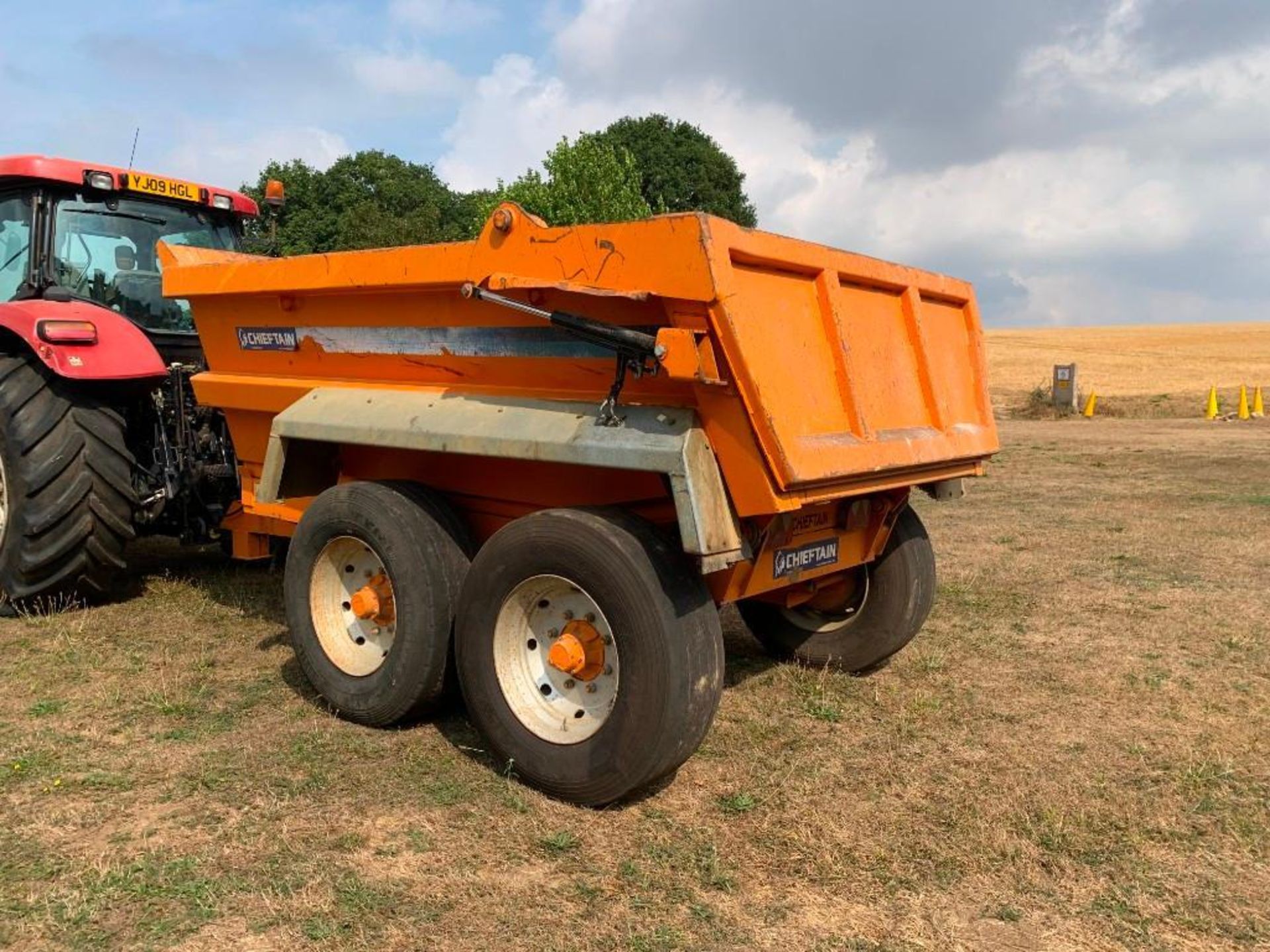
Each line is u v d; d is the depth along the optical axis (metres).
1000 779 3.64
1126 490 11.66
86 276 6.06
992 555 7.72
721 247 3.06
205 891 2.79
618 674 3.27
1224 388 30.98
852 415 3.61
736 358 3.06
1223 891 2.90
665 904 2.78
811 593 4.71
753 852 3.08
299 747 3.83
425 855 3.03
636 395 3.44
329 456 4.64
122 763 3.64
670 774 3.50
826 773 3.68
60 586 5.50
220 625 5.43
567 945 2.58
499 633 3.60
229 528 5.75
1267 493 11.30
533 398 3.70
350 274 4.16
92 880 2.83
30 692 4.36
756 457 3.17
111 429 5.49
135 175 6.12
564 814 3.32
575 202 31.31
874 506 4.37
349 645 4.25
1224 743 3.99
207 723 4.06
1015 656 5.14
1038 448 17.17
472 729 4.09
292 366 4.78
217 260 5.71
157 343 6.31
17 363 5.49
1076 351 52.59
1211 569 7.18
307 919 2.67
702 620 3.31
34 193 5.84
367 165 54.31
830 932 2.66
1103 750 3.91
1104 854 3.09
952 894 2.86
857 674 4.91
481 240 3.66
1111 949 2.61
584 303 3.41
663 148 53.66
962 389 4.66
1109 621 5.80
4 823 3.17
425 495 4.07
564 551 3.36
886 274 4.00
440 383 4.12
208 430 5.87
